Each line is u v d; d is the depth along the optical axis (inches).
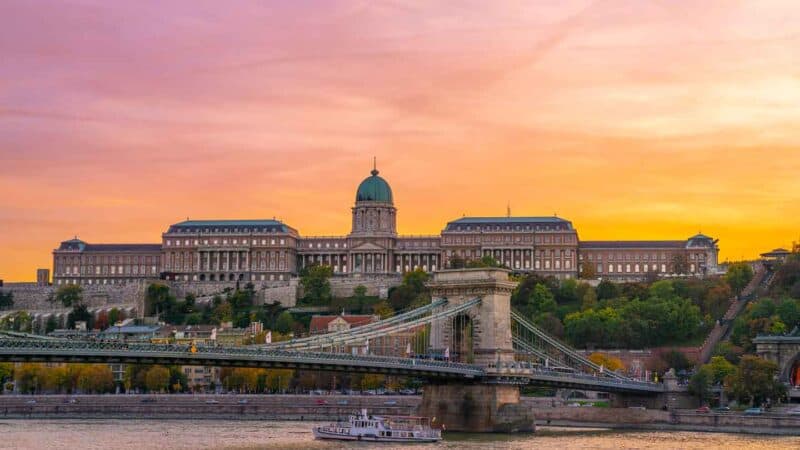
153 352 6998.0
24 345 6628.9
